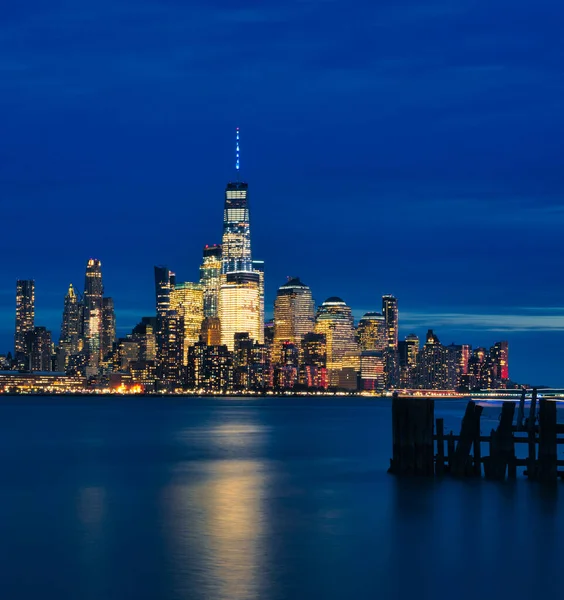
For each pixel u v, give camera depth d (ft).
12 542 189.67
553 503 219.20
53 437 566.36
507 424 246.27
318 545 185.16
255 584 156.25
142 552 179.52
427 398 251.60
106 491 267.80
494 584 157.28
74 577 161.07
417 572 164.25
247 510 228.43
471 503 219.82
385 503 225.97
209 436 571.28
